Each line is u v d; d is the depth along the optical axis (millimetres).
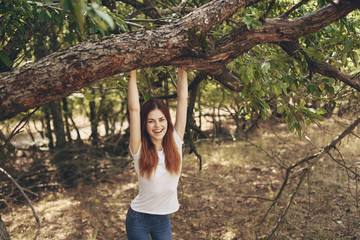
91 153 6820
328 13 1716
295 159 6152
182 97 2072
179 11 2932
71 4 865
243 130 8414
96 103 7918
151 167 1928
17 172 5648
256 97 2107
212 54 1660
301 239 3422
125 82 2367
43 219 4434
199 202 4777
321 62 2039
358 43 1942
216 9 1642
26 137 9375
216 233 3818
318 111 2064
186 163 6801
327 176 5102
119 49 1496
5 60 1743
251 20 1610
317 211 4023
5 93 1385
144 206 2014
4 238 1691
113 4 2830
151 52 1542
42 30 3248
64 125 6914
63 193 5605
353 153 5797
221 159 6934
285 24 1723
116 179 6336
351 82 2045
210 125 10203
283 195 4672
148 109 1958
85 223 4285
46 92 1432
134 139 1942
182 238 3768
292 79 1982
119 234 3980
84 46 1497
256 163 6496
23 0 1857
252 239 3547
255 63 1872
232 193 5066
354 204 4035
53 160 6188
